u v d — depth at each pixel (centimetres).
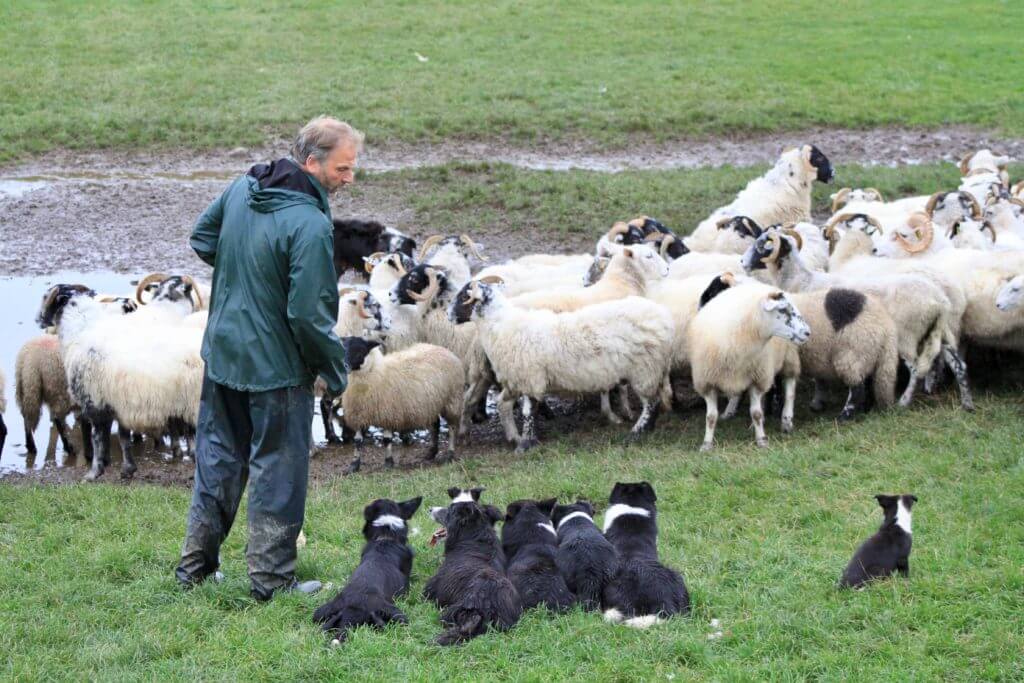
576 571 788
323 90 3072
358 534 974
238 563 894
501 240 2072
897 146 2742
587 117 2889
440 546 920
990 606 759
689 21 3916
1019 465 1049
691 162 2634
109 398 1219
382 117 2842
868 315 1243
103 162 2588
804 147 1930
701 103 3006
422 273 1416
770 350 1195
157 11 3869
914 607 758
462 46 3559
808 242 1566
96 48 3406
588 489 1073
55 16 3738
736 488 1059
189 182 2456
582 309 1286
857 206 1725
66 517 1052
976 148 2714
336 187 789
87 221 2205
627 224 1602
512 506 849
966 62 3416
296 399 779
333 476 1261
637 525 832
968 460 1077
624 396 1393
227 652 720
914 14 3988
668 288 1389
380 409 1248
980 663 698
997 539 891
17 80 3052
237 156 2638
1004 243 1590
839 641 725
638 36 3712
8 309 1756
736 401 1344
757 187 1944
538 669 690
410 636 731
